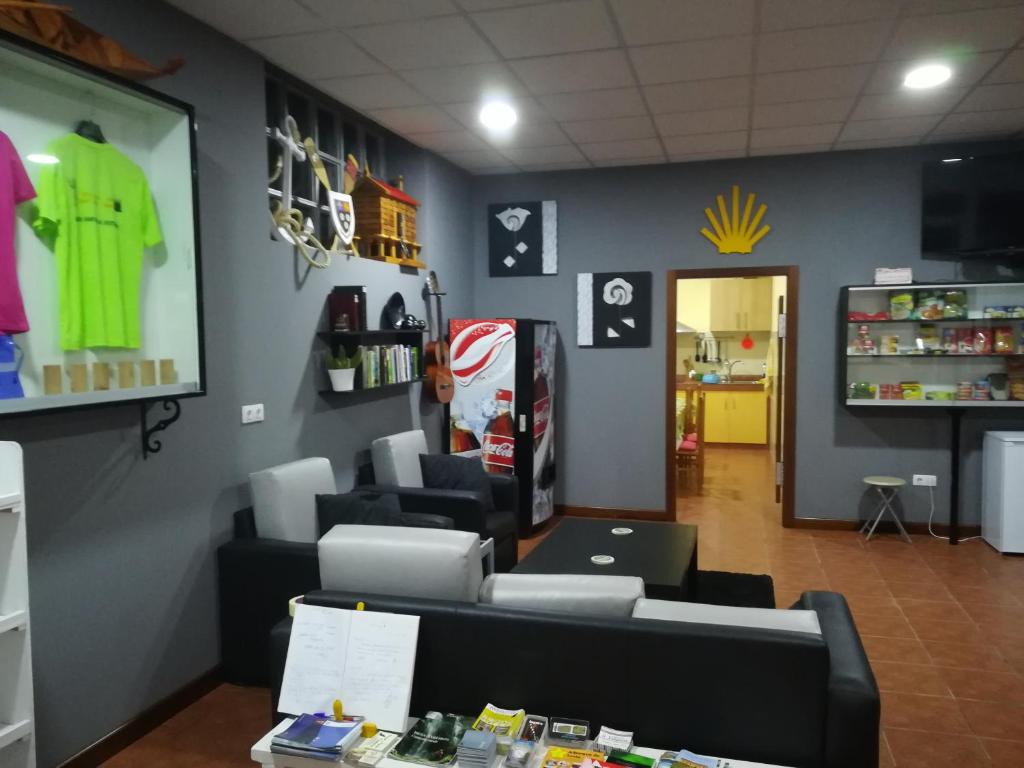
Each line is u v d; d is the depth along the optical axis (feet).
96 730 8.51
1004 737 8.86
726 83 12.60
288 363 12.22
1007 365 16.72
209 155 10.38
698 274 18.60
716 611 6.10
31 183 7.60
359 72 12.06
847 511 18.01
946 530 17.43
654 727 5.82
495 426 17.63
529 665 6.07
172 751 8.73
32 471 7.72
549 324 18.70
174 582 9.69
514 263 19.79
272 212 12.60
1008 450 15.69
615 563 10.39
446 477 14.66
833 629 6.52
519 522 17.69
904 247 17.25
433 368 17.10
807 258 17.87
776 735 5.54
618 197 18.99
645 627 5.81
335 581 6.84
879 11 9.80
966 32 10.53
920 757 8.47
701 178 18.40
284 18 10.03
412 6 9.64
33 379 7.80
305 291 12.66
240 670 10.38
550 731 5.68
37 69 7.64
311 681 6.09
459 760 5.23
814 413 18.06
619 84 12.62
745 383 30.53
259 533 10.82
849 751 5.39
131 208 8.85
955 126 15.35
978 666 10.68
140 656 9.13
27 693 6.32
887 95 13.28
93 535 8.46
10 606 6.23
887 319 16.84
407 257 16.05
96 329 8.38
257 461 11.44
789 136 16.06
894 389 17.15
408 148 16.92
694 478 24.16
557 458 19.81
